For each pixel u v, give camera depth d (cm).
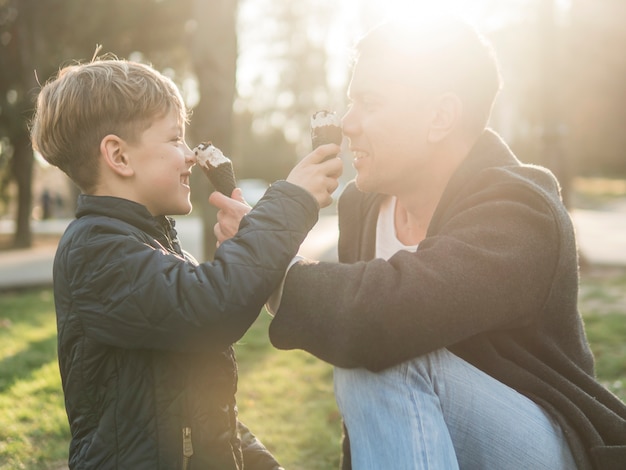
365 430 166
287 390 422
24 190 1742
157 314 156
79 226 168
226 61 865
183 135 189
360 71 186
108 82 174
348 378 169
